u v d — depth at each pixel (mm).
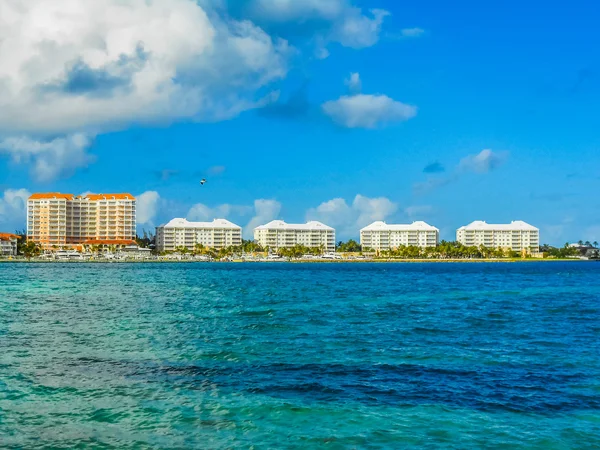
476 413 25438
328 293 96438
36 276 153125
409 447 21578
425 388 29453
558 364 35500
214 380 31016
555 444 21922
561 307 73438
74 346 41406
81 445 21672
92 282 126750
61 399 27203
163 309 68625
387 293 97188
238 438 22406
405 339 45375
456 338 46031
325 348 41062
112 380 30859
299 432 23047
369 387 29609
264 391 28781
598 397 27906
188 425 23797
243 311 66375
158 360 36344
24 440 22109
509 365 35156
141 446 21609
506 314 64562
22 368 33688
